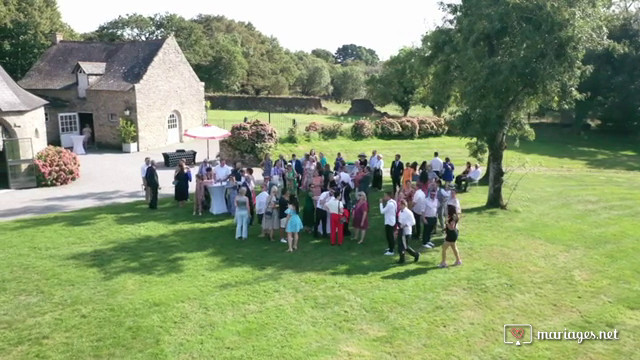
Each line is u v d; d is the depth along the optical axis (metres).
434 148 36.69
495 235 16.36
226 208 18.67
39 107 26.61
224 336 9.98
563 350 9.70
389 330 10.34
